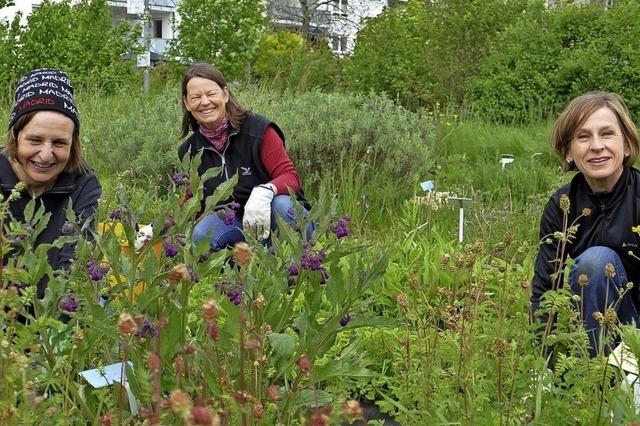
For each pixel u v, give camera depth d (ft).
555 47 44.32
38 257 7.98
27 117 11.15
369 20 62.39
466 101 47.14
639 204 11.88
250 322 7.57
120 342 7.76
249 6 58.49
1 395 6.41
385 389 11.40
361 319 7.76
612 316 8.60
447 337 9.27
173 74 58.80
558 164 34.22
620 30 43.55
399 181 26.53
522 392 8.65
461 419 8.11
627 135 11.94
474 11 51.78
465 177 29.73
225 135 16.37
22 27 52.90
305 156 26.32
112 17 59.06
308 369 6.15
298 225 8.24
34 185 11.63
